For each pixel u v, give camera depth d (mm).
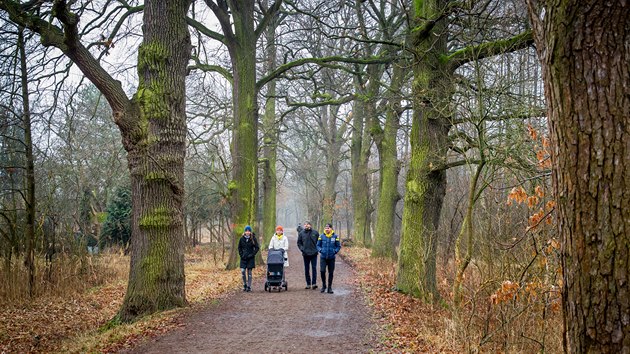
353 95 18969
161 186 8891
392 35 17750
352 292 11844
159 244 8898
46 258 13711
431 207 10430
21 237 14375
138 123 8719
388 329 7727
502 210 8211
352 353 6398
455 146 9555
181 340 7031
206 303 10000
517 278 6914
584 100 2572
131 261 8969
